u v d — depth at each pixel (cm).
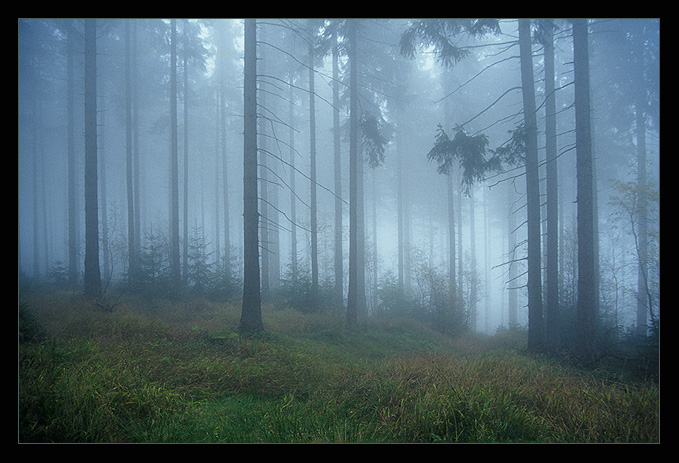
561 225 2184
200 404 580
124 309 1222
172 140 1967
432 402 530
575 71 1074
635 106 1730
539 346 1189
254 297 1066
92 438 446
